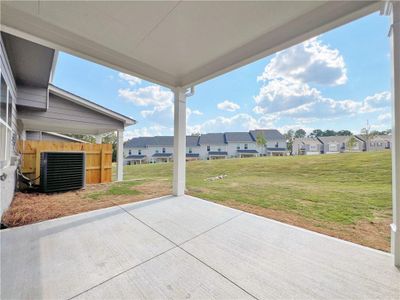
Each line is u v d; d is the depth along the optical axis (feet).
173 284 5.57
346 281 5.69
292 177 27.43
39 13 8.27
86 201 14.29
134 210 12.21
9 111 13.14
